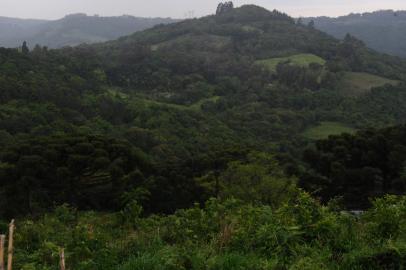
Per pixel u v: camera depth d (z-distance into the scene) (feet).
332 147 84.99
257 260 16.56
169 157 132.77
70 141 84.84
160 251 17.72
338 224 19.48
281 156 109.50
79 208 72.02
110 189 74.54
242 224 20.33
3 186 73.10
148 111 202.18
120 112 200.13
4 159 79.82
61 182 74.59
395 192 70.74
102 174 76.23
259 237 18.22
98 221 33.17
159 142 158.30
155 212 75.82
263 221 19.94
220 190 77.97
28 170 73.51
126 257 18.71
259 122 214.07
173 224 23.52
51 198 71.51
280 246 17.19
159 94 276.41
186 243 19.51
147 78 302.66
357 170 73.87
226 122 214.07
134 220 28.60
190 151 155.12
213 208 23.97
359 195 73.20
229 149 101.09
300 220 19.21
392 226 18.51
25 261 18.99
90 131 155.12
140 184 75.31
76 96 198.90
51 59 253.85
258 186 72.08
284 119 224.74
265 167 81.10
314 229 18.62
